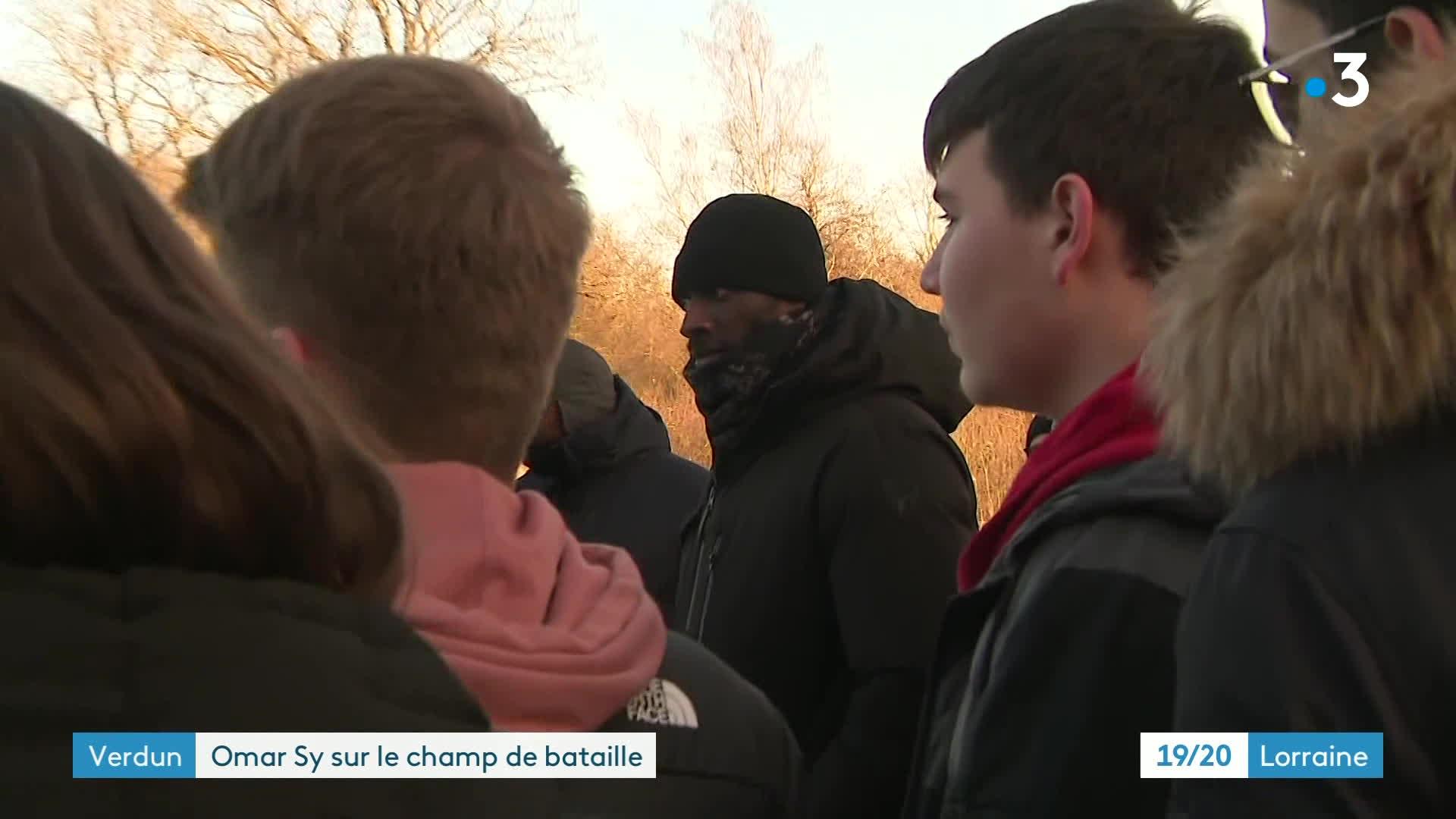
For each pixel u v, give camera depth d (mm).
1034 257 1270
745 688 1078
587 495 3131
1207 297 923
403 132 952
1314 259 845
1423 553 812
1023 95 1267
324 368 942
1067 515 1076
